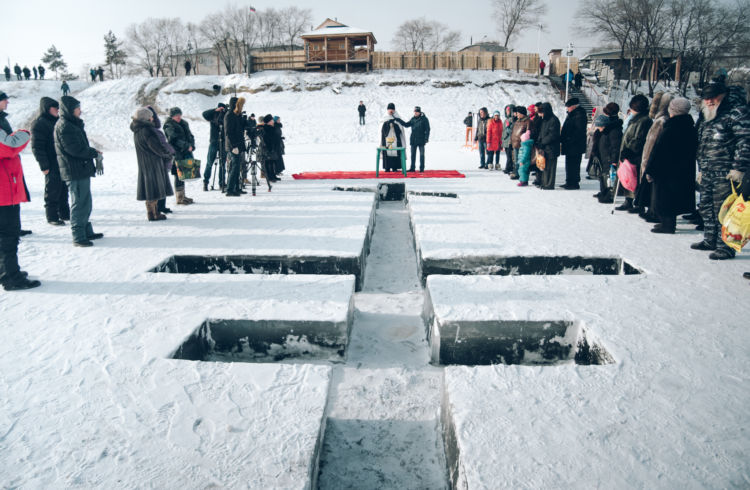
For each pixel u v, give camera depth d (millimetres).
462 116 33875
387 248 6125
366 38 42469
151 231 5609
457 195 8148
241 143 8164
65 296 3539
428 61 42656
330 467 2178
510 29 61281
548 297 3342
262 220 6102
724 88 4332
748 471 1727
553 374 2367
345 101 36750
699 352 2590
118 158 20531
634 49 41062
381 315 3920
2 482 1698
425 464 2205
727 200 3975
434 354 3066
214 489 1650
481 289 3477
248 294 3455
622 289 3514
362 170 13203
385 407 2631
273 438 1913
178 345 2727
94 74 44875
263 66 43375
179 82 38438
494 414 2043
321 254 4395
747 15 36750
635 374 2369
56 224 6312
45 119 6027
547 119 8562
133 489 1659
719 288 3551
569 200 7609
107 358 2584
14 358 2613
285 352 3066
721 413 2066
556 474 1698
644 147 5684
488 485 1642
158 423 2021
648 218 5902
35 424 2035
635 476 1697
